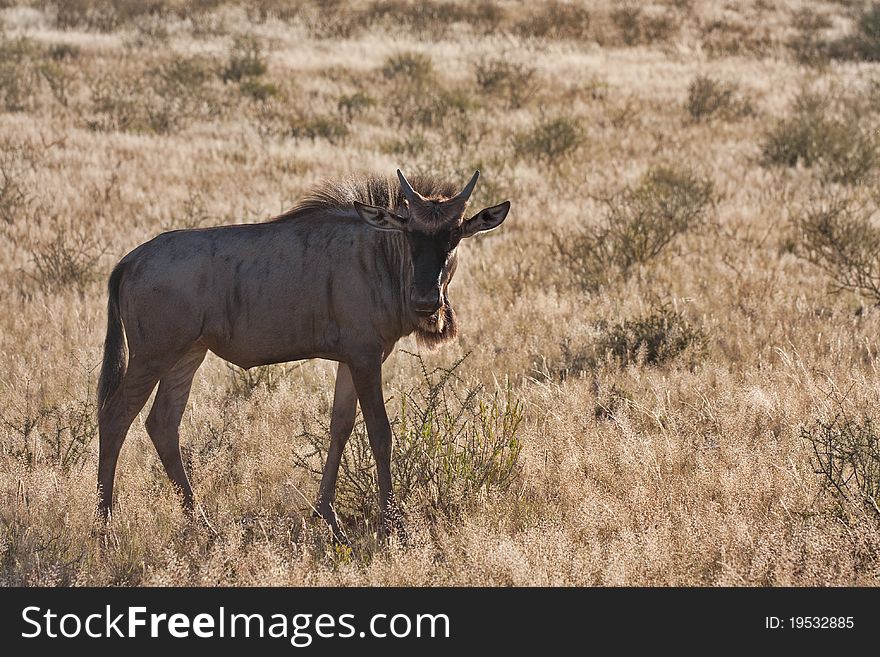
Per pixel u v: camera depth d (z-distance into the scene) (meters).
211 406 29.55
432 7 166.88
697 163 71.50
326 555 20.73
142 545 21.28
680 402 29.45
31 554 20.03
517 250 49.44
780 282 42.38
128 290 22.69
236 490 24.38
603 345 34.53
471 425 25.08
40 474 23.27
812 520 20.38
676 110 98.38
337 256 22.19
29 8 158.12
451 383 31.19
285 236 22.56
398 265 22.09
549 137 77.06
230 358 23.03
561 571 19.16
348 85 107.62
